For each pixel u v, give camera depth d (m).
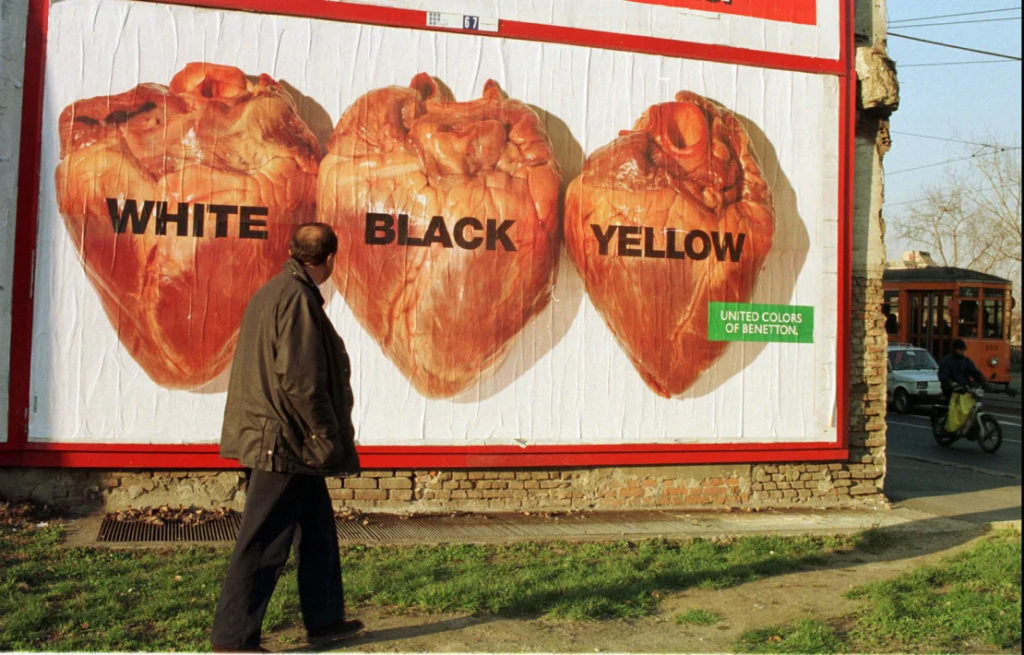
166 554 5.93
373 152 7.44
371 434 7.42
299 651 4.45
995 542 7.23
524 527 7.27
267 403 4.17
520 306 7.72
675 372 8.11
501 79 7.72
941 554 7.03
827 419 8.52
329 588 4.54
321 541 4.54
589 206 7.90
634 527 7.41
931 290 26.25
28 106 6.81
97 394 6.91
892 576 6.25
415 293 7.50
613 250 7.96
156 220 7.02
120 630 4.46
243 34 7.21
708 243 8.20
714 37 8.27
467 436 7.60
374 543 6.52
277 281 4.29
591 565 6.18
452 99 7.61
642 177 8.05
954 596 5.61
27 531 6.33
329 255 4.45
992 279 26.05
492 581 5.59
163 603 4.85
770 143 8.41
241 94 7.20
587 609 5.13
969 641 4.89
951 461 13.32
